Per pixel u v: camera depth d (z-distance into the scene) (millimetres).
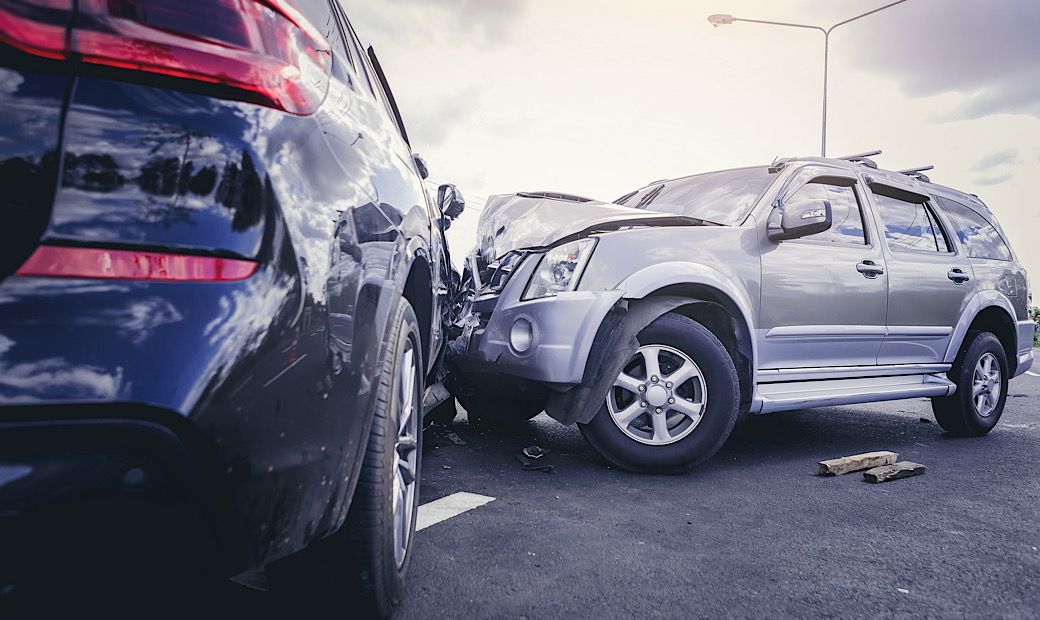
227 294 1111
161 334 1052
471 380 4387
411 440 2145
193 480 1077
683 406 3729
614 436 3709
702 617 2033
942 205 5621
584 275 3666
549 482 3539
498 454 4164
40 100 1058
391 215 1819
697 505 3205
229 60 1202
